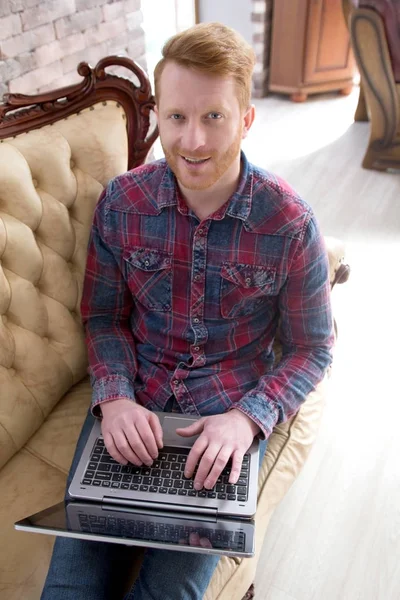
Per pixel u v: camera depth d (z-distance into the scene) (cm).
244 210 98
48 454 113
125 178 105
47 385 116
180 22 400
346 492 147
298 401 106
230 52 84
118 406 103
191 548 84
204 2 347
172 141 90
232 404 105
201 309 106
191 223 101
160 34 397
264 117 341
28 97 114
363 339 191
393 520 141
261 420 99
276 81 355
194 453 94
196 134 87
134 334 117
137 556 101
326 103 356
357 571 131
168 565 91
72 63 241
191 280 104
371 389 174
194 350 108
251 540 86
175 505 91
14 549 99
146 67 287
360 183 276
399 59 249
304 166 290
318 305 106
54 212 113
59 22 226
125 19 259
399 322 198
